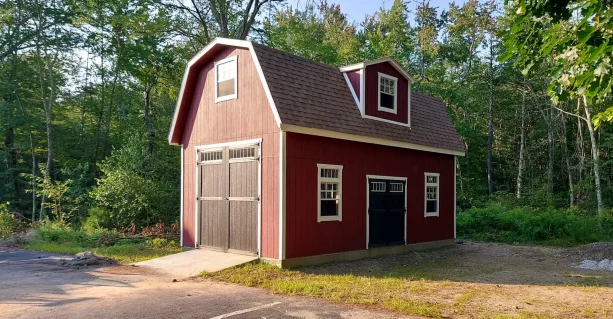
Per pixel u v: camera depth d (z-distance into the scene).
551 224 19.36
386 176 13.75
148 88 25.14
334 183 12.12
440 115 17.20
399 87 14.57
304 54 27.84
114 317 6.33
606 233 18.84
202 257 11.53
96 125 29.69
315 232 11.41
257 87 11.40
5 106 25.80
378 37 31.62
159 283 8.92
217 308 6.88
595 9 3.97
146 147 22.05
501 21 27.56
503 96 31.55
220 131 12.43
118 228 18.05
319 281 9.09
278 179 10.71
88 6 21.66
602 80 4.39
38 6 24.48
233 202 11.88
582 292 8.41
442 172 16.47
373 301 7.29
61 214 19.67
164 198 19.25
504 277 10.16
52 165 28.64
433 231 15.85
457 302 7.37
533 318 6.33
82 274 9.81
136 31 21.55
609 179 26.98
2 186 28.45
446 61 34.47
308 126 10.91
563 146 28.89
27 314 6.48
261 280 9.16
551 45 4.58
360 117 12.86
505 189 33.91
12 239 15.62
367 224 13.04
